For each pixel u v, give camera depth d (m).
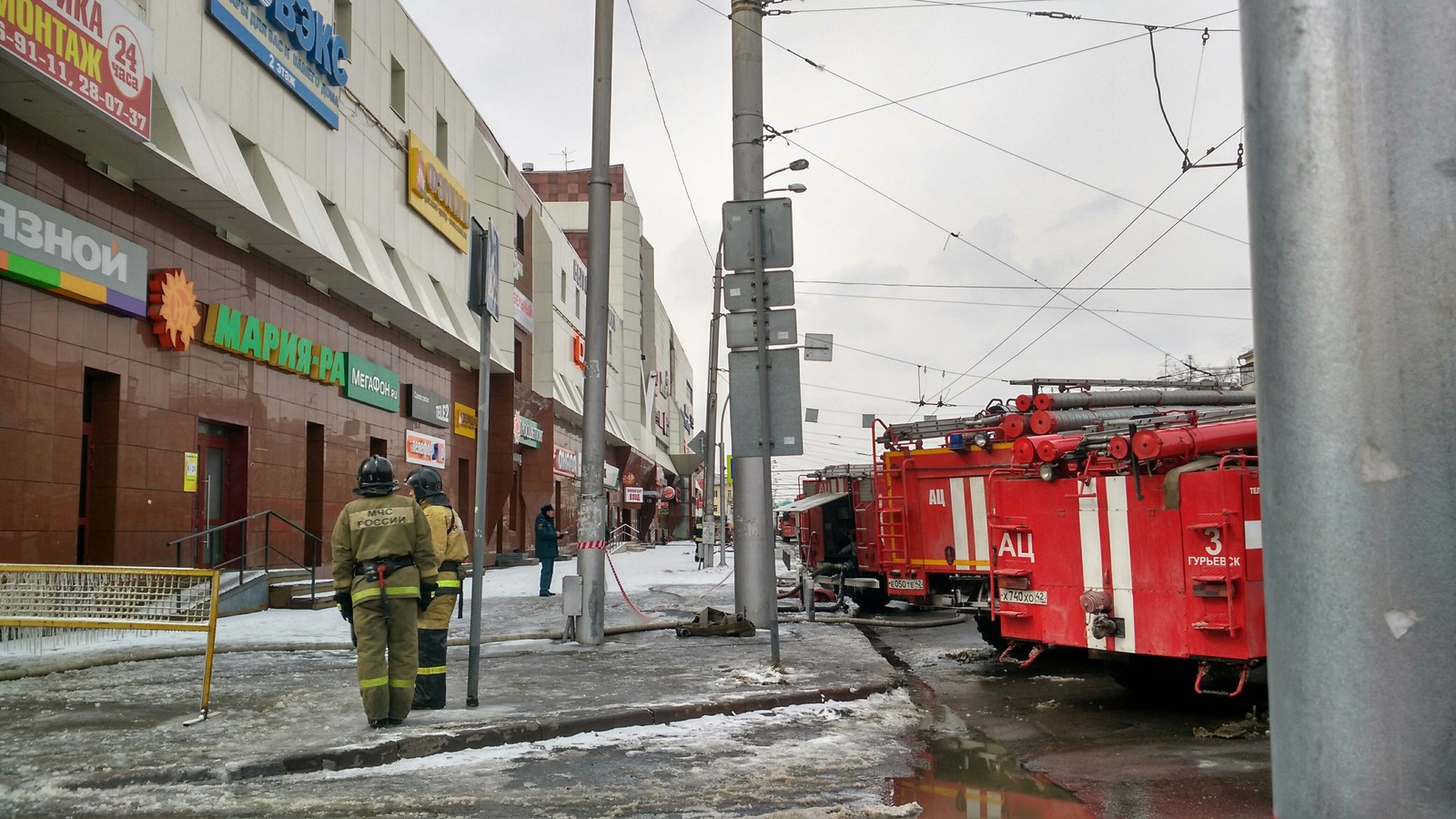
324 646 11.30
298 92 20.33
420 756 6.44
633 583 23.20
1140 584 7.64
